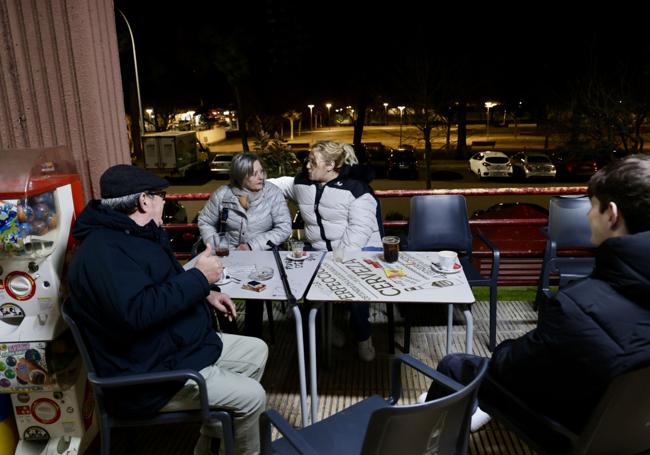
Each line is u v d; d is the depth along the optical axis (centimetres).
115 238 227
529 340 197
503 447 290
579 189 466
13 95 289
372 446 159
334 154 377
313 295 280
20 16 281
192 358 241
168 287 226
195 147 3020
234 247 396
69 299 227
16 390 260
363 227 376
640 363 171
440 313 458
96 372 228
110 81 321
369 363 380
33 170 245
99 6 306
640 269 169
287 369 376
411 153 2955
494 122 5966
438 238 428
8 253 242
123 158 341
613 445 185
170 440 304
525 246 602
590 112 2148
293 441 178
